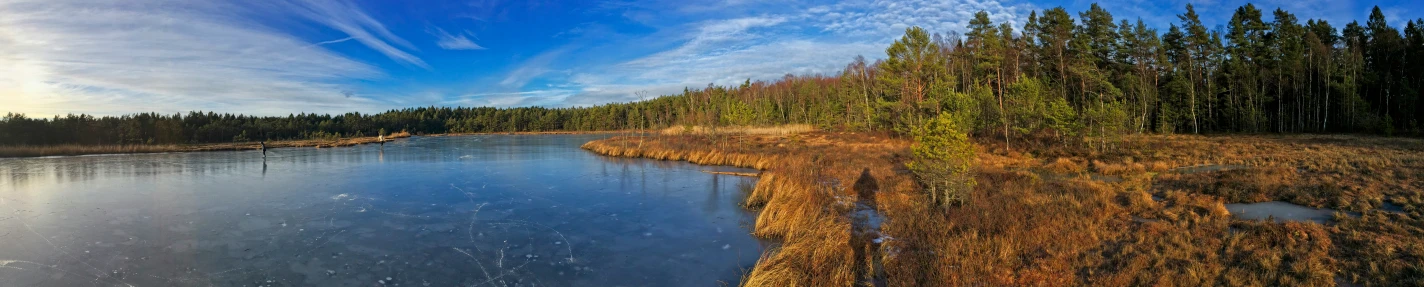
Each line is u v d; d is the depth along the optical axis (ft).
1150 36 149.18
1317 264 23.79
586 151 135.85
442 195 59.36
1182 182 51.98
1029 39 160.35
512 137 271.28
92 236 39.50
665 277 30.99
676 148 113.70
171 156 124.47
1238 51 151.02
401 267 32.86
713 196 57.31
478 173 81.82
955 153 40.24
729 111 186.60
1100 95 114.52
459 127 388.37
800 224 37.58
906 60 126.82
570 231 41.83
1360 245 26.78
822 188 51.85
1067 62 142.51
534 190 62.90
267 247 37.04
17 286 28.73
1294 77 137.49
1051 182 54.65
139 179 74.33
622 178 73.87
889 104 128.77
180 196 58.54
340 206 52.47
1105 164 72.23
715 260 33.96
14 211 49.32
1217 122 143.23
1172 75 151.43
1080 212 37.76
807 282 25.36
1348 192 41.81
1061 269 25.68
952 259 27.12
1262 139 109.40
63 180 73.15
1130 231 32.19
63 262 33.04
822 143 120.37
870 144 113.09
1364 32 158.20
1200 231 30.78
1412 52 134.21
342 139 238.48
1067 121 97.30
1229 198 42.57
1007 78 148.66
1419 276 22.25
